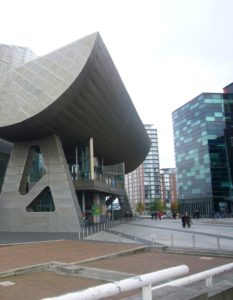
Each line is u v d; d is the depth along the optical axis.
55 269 12.66
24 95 32.97
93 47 31.81
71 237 27.00
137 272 11.96
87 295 2.89
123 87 41.81
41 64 33.38
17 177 37.66
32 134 36.38
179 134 116.19
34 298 8.66
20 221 36.25
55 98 31.61
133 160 73.06
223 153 98.88
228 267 4.98
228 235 25.56
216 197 96.19
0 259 14.98
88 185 42.59
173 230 32.34
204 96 101.81
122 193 64.56
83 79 32.75
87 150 44.16
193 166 106.38
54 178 36.34
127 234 28.36
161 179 173.88
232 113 101.69
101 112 39.69
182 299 3.64
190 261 14.31
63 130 37.75
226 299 4.63
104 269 12.63
